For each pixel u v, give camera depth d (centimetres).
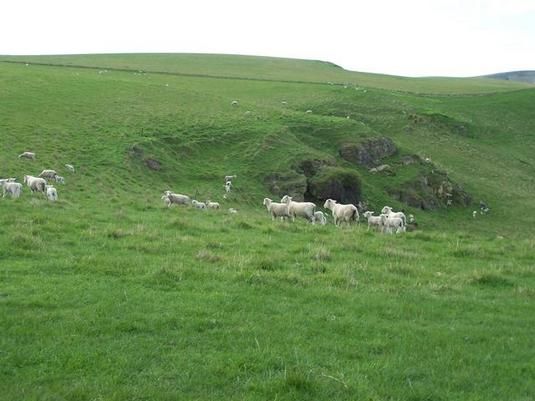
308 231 2245
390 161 7119
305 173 5916
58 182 3806
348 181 5788
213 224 2286
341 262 1647
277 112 7731
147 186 4472
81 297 1177
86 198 3294
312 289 1320
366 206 5916
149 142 5412
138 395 791
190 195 4575
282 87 11025
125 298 1182
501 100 13038
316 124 7406
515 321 1174
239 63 16962
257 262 1530
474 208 6862
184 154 5628
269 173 5588
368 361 941
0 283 1242
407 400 819
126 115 6238
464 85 16988
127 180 4447
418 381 880
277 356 930
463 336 1073
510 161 9362
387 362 933
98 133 5403
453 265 1698
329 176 5709
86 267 1397
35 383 816
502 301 1320
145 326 1030
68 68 10388
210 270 1429
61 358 892
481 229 6138
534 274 1603
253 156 5878
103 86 7600
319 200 5659
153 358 914
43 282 1266
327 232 2245
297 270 1512
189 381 838
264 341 997
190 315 1103
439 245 2031
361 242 1981
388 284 1411
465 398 829
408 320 1155
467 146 9475
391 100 11019
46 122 5459
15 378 823
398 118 9894
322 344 996
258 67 16312
